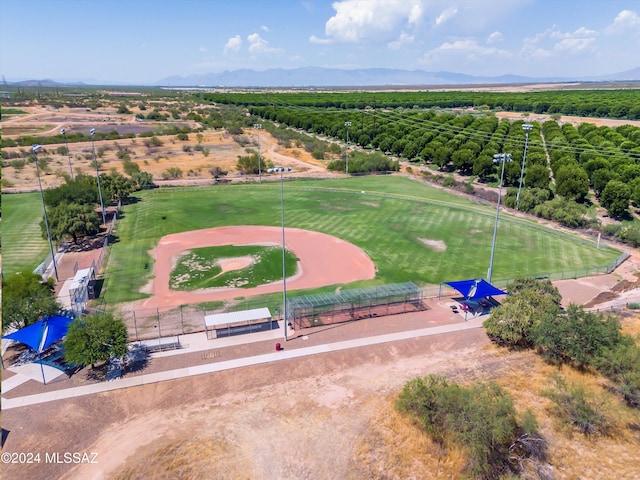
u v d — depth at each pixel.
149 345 37.78
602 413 29.48
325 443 27.73
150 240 64.00
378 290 46.00
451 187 96.88
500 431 25.89
